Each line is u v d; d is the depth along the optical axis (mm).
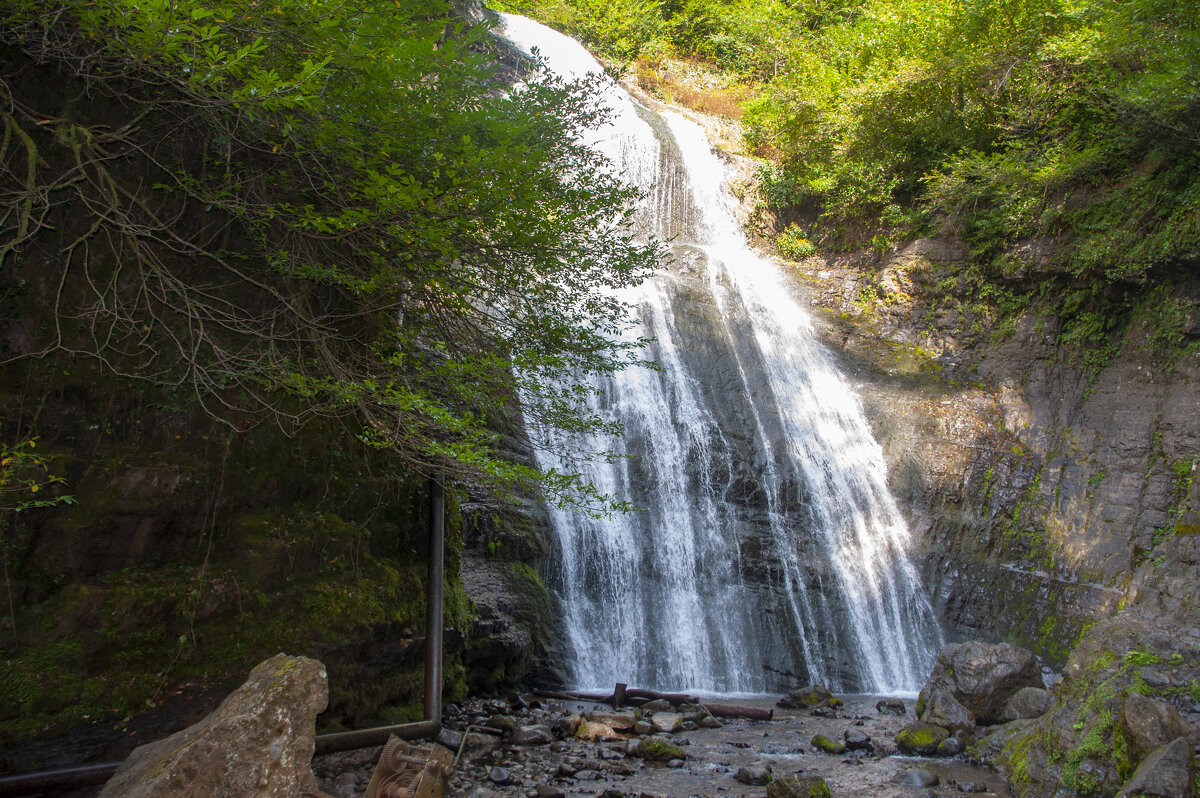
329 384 6023
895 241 19688
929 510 14891
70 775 4273
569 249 6988
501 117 6410
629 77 26156
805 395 16375
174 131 5625
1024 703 7781
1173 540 6789
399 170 5270
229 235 5879
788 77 23406
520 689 9266
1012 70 18438
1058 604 13211
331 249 6234
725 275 18656
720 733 7934
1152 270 14773
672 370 15242
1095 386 15430
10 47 4875
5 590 4465
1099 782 5199
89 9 4625
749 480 14148
